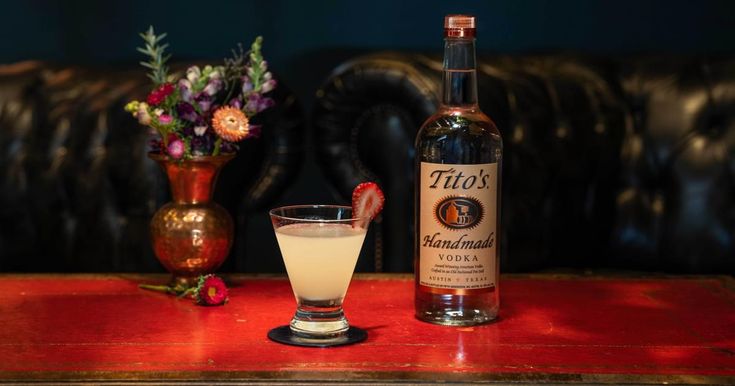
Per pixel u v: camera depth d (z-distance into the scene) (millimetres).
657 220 2258
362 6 2672
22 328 1256
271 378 1060
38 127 2295
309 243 1167
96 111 2254
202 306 1370
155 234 1437
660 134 2260
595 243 2303
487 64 2361
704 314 1355
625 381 1066
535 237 2213
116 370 1086
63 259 2266
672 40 2664
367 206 1191
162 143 1447
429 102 2160
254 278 1545
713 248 2203
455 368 1100
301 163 2350
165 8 2682
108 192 2205
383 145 2219
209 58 2678
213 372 1078
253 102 1458
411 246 2213
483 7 2662
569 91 2301
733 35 2646
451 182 1239
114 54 2699
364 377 1063
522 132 2211
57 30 2693
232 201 2205
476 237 1249
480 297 1288
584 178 2271
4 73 2379
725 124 2230
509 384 1057
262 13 2674
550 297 1443
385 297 1425
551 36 2670
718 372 1098
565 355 1153
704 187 2209
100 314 1326
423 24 2674
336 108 2244
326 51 2686
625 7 2658
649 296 1457
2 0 2688
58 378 1061
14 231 2287
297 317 1228
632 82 2336
